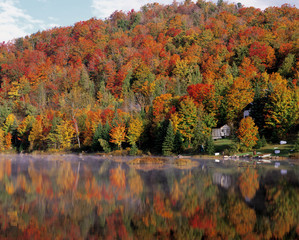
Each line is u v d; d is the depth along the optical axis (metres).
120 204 22.47
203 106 77.94
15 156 76.88
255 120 69.81
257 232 16.38
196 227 17.28
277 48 124.94
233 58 128.88
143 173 38.03
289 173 34.56
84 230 17.11
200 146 63.94
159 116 76.94
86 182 31.92
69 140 88.44
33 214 20.25
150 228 17.28
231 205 21.36
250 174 34.44
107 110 97.94
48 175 37.53
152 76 129.25
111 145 79.19
